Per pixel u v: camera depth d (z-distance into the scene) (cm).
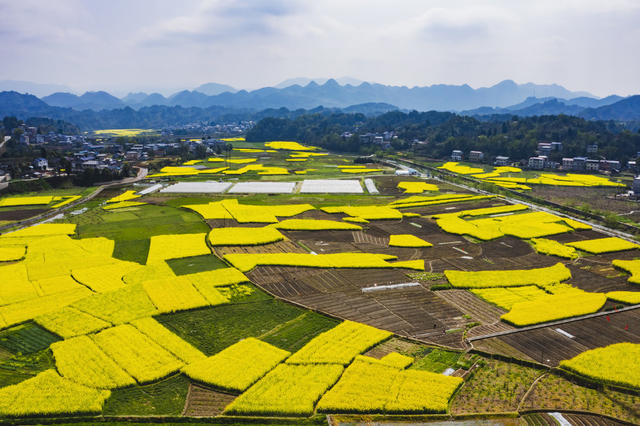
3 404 4409
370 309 6631
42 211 12825
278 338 5791
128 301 6681
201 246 9456
